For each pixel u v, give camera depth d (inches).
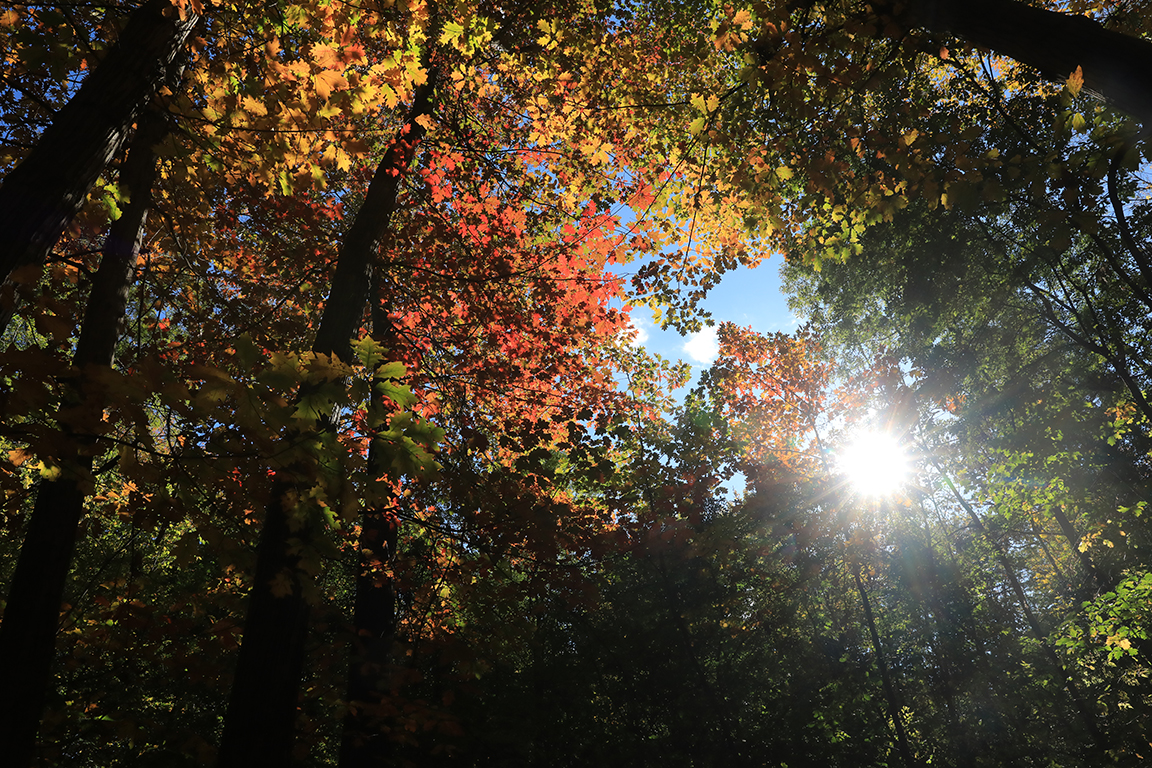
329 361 88.0
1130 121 133.0
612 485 340.5
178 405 84.1
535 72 347.3
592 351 432.1
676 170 301.6
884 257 656.4
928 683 427.5
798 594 391.9
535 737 285.6
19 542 330.6
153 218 253.1
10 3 148.3
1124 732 416.8
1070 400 655.1
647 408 455.2
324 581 367.6
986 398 646.5
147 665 247.6
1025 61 144.7
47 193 119.3
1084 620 512.1
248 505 173.9
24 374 81.6
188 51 188.2
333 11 169.8
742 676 320.2
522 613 312.2
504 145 387.2
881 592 483.2
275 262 347.3
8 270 110.6
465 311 365.4
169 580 305.4
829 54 182.2
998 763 385.7
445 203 358.3
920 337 672.4
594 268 343.9
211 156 179.9
